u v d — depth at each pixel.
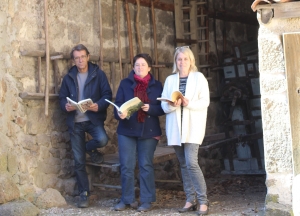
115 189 7.14
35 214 5.82
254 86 8.86
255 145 8.79
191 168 5.46
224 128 9.03
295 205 3.75
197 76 5.54
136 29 7.81
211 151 8.98
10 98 6.09
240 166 8.95
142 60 5.88
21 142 6.19
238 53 9.16
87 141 6.62
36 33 6.36
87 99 5.82
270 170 4.80
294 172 4.69
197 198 5.59
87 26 7.04
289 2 4.59
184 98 5.34
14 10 6.16
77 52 6.22
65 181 6.63
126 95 5.89
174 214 5.63
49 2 6.50
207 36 9.15
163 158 6.70
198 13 9.10
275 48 4.76
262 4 4.66
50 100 6.50
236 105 9.05
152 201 5.91
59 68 6.62
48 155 6.46
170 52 8.56
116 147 7.42
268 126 4.80
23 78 6.22
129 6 7.76
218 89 9.39
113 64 7.30
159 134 5.91
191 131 5.42
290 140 4.72
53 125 6.54
